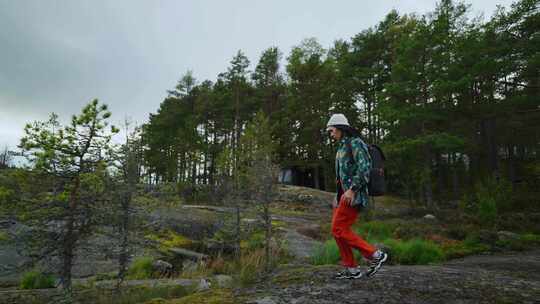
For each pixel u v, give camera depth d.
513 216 16.50
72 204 4.92
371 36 31.98
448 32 20.78
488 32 22.12
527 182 25.38
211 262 9.60
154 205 5.64
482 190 18.92
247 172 10.66
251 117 36.44
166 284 5.59
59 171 4.87
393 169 20.83
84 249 5.17
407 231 13.75
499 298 3.16
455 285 3.55
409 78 20.95
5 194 4.60
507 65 21.25
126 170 5.35
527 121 24.00
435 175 28.69
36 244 4.75
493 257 9.52
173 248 11.04
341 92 31.12
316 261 8.05
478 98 23.77
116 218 5.18
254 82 38.56
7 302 4.91
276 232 11.80
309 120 31.36
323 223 17.06
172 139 37.91
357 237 3.60
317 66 32.12
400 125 21.44
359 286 3.48
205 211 16.36
